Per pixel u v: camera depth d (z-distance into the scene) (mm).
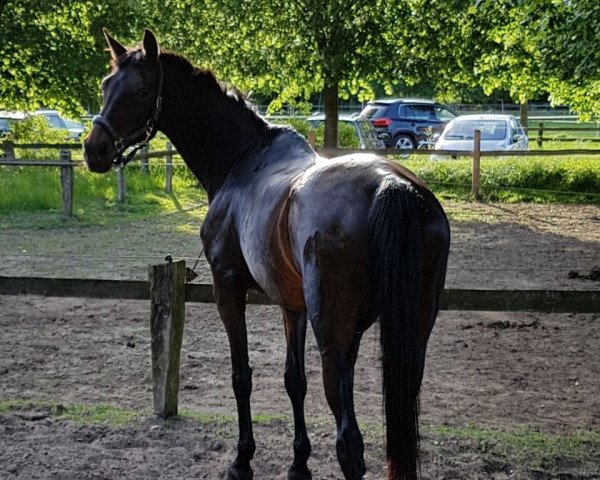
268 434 4891
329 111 19188
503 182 18750
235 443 4715
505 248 12305
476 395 5887
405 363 3002
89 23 20016
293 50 18312
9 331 7590
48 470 4289
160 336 5039
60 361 6660
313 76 18797
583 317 8305
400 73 18328
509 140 24781
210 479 4254
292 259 3527
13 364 6551
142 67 4449
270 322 8039
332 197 3264
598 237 13383
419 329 3334
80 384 6059
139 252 11398
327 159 3879
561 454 4578
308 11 17953
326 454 4570
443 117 32531
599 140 27625
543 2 11594
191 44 19391
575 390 6039
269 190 3807
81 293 5348
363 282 3168
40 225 13664
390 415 3008
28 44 19562
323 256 3211
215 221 4254
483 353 7016
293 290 3705
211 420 5062
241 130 4469
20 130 23516
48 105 21172
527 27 13383
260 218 3758
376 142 29062
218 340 7340
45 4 19484
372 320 3338
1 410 5211
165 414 5062
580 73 13195
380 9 17844
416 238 3072
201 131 4531
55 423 4984
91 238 12617
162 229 13586
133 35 20172
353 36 17922
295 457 4176
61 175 14484
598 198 17938
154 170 19312
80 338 7375
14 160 14320
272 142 4320
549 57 14844
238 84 19516
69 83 20375
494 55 17797
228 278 4191
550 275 10109
